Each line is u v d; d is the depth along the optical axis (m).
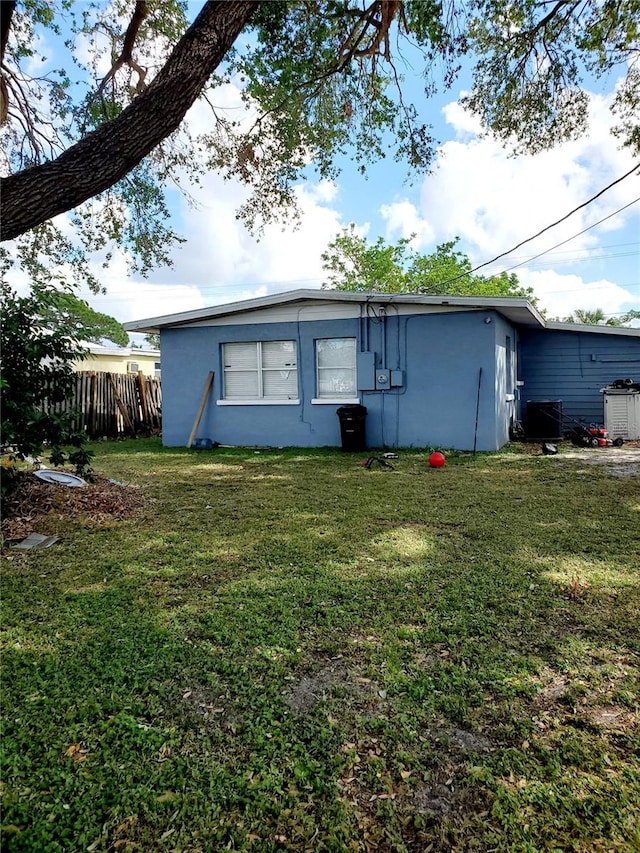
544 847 1.35
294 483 6.43
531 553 3.63
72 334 4.93
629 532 4.09
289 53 5.75
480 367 8.82
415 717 1.88
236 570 3.38
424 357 9.13
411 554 3.65
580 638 2.43
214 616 2.70
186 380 10.66
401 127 6.90
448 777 1.60
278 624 2.61
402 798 1.52
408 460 8.13
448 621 2.61
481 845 1.36
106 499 5.14
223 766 1.64
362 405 9.44
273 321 9.99
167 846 1.36
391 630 2.53
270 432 10.18
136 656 2.31
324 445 9.85
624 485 5.99
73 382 5.03
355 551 3.74
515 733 1.79
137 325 10.57
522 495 5.52
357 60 6.23
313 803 1.50
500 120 7.00
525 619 2.62
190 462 8.31
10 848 1.35
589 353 11.85
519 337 11.98
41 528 4.23
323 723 1.85
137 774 1.61
